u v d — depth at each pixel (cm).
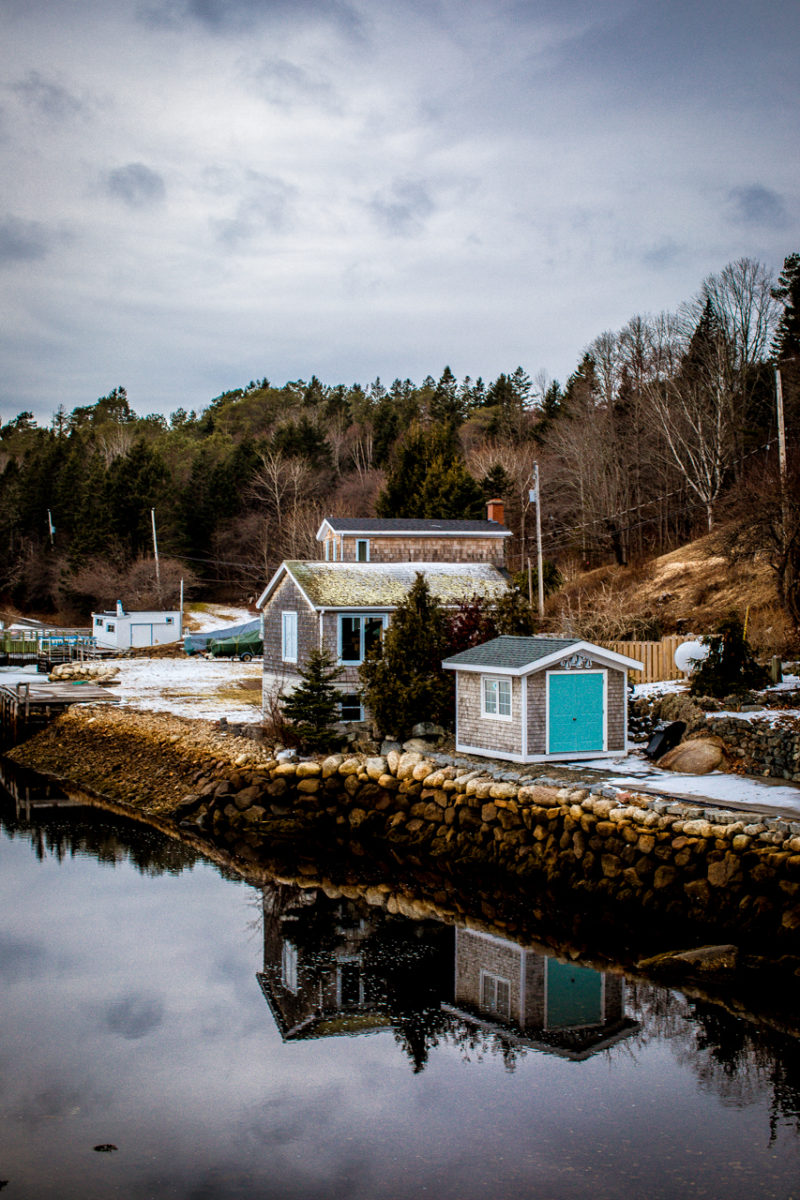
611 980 1717
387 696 2919
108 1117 1278
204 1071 1408
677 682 3170
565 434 7312
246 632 6362
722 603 4262
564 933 1986
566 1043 1477
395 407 13188
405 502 7512
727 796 2091
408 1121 1259
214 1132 1235
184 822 2956
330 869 2475
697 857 1883
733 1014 1561
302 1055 1458
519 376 12438
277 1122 1260
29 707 4341
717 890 1811
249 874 2441
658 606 4650
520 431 9769
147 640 6825
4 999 1678
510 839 2278
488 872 2309
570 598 5506
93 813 3133
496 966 1803
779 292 6294
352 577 3491
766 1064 1400
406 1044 1495
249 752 3055
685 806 1984
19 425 18125
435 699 2906
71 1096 1334
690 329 6612
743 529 3691
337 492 9844
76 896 2264
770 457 5272
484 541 4862
